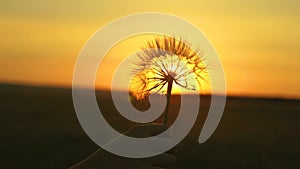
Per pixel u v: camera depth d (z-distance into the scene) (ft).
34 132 63.77
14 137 58.95
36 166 42.37
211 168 45.70
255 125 86.94
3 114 86.33
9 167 42.39
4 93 144.56
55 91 168.14
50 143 54.39
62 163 44.04
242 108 117.39
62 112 92.38
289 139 67.77
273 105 126.93
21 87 182.29
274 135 71.87
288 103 130.41
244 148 57.41
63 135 60.85
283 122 93.35
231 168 45.37
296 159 51.80
